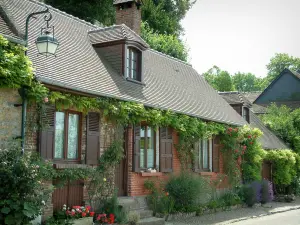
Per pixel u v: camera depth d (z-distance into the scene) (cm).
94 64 1326
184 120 1516
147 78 1611
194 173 1588
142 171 1361
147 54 1859
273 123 2912
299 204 2125
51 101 990
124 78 1403
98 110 1178
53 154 1026
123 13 1869
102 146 1191
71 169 1047
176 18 3581
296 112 3000
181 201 1409
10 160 841
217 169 1825
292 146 2845
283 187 2469
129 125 1323
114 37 1449
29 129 955
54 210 1017
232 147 1873
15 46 920
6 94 902
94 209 1132
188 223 1277
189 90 1875
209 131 1667
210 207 1555
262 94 3866
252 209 1770
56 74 1050
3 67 859
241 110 2433
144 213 1258
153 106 1349
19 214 806
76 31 1473
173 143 1544
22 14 1242
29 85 917
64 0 2612
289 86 3725
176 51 2936
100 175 1160
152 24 3256
